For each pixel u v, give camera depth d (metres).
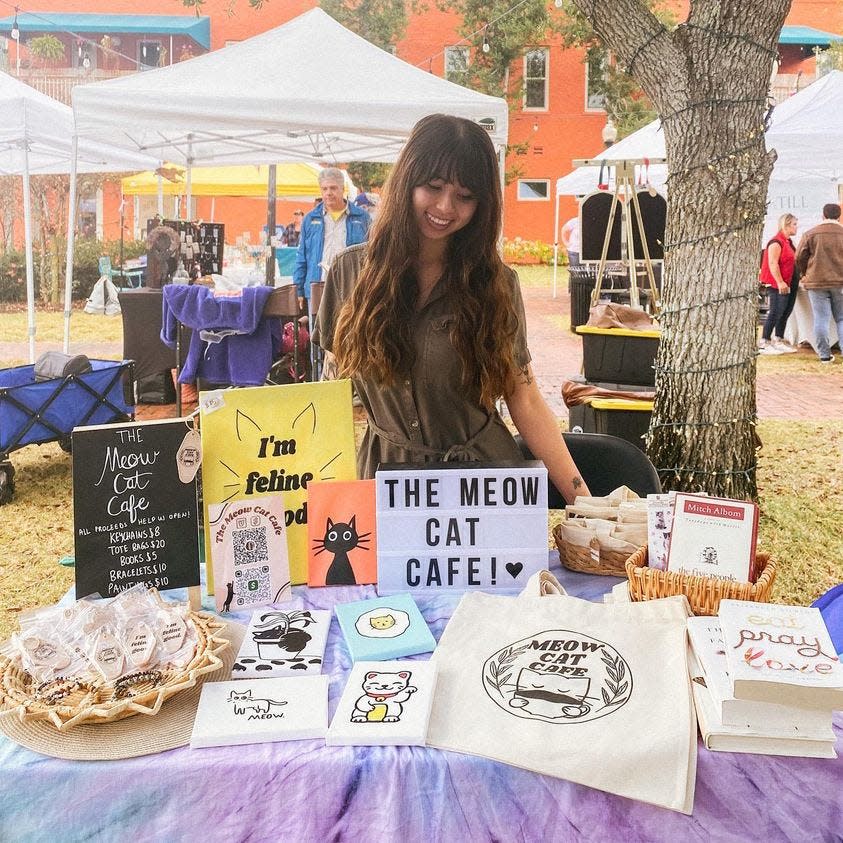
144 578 1.46
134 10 21.06
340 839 1.12
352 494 1.65
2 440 4.78
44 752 1.12
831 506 4.82
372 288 1.87
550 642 1.30
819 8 22.20
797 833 1.10
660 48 3.97
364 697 1.21
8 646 1.31
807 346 10.61
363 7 18.83
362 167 19.50
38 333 11.65
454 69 20.44
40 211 16.16
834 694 1.05
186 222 7.55
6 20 19.73
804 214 12.07
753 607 1.24
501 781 1.10
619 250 6.46
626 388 4.84
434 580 1.60
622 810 1.09
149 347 7.10
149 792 1.10
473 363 1.88
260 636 1.41
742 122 3.93
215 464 1.58
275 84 5.30
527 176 22.05
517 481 1.59
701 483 4.20
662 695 1.18
